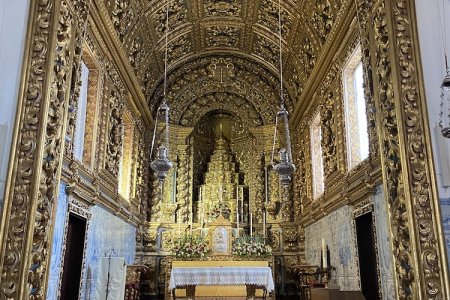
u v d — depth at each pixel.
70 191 7.65
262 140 16.83
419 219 5.53
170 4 12.97
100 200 9.84
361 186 8.69
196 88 17.33
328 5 10.62
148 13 12.45
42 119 5.78
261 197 16.33
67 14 6.60
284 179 7.64
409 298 5.57
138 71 14.00
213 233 13.20
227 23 15.02
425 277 5.30
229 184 16.73
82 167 8.41
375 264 8.86
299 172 15.59
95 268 9.66
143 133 15.74
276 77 17.08
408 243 5.66
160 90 16.92
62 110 6.29
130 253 13.73
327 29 11.28
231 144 18.14
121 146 11.99
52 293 7.02
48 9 6.24
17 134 5.66
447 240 5.49
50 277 6.88
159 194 15.91
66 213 7.64
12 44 6.00
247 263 11.79
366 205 8.59
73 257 8.70
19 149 5.63
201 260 12.03
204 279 11.30
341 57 10.37
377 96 6.64
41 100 5.84
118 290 9.58
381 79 6.55
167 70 16.64
